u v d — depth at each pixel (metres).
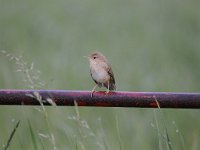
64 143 9.95
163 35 18.77
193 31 19.02
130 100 7.09
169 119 12.03
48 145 9.38
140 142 11.20
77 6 21.45
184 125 12.28
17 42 17.11
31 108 10.94
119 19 21.50
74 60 16.44
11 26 18.84
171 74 15.00
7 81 13.01
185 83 14.68
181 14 20.75
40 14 19.94
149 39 18.56
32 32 19.05
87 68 15.71
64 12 20.73
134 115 12.39
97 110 12.18
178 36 18.02
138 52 17.30
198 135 11.62
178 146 11.26
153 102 7.03
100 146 8.29
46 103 7.16
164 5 21.92
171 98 7.02
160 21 20.92
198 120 12.53
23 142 9.64
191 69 15.72
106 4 22.56
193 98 6.98
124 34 19.80
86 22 20.88
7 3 20.08
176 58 16.39
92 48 17.72
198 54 16.58
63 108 11.67
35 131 10.46
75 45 18.25
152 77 14.75
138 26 20.59
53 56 15.94
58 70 14.52
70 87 13.95
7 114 11.36
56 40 18.50
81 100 7.12
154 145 11.73
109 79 9.84
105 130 11.38
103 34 19.78
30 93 7.07
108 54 17.34
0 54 14.16
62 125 10.51
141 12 21.92
